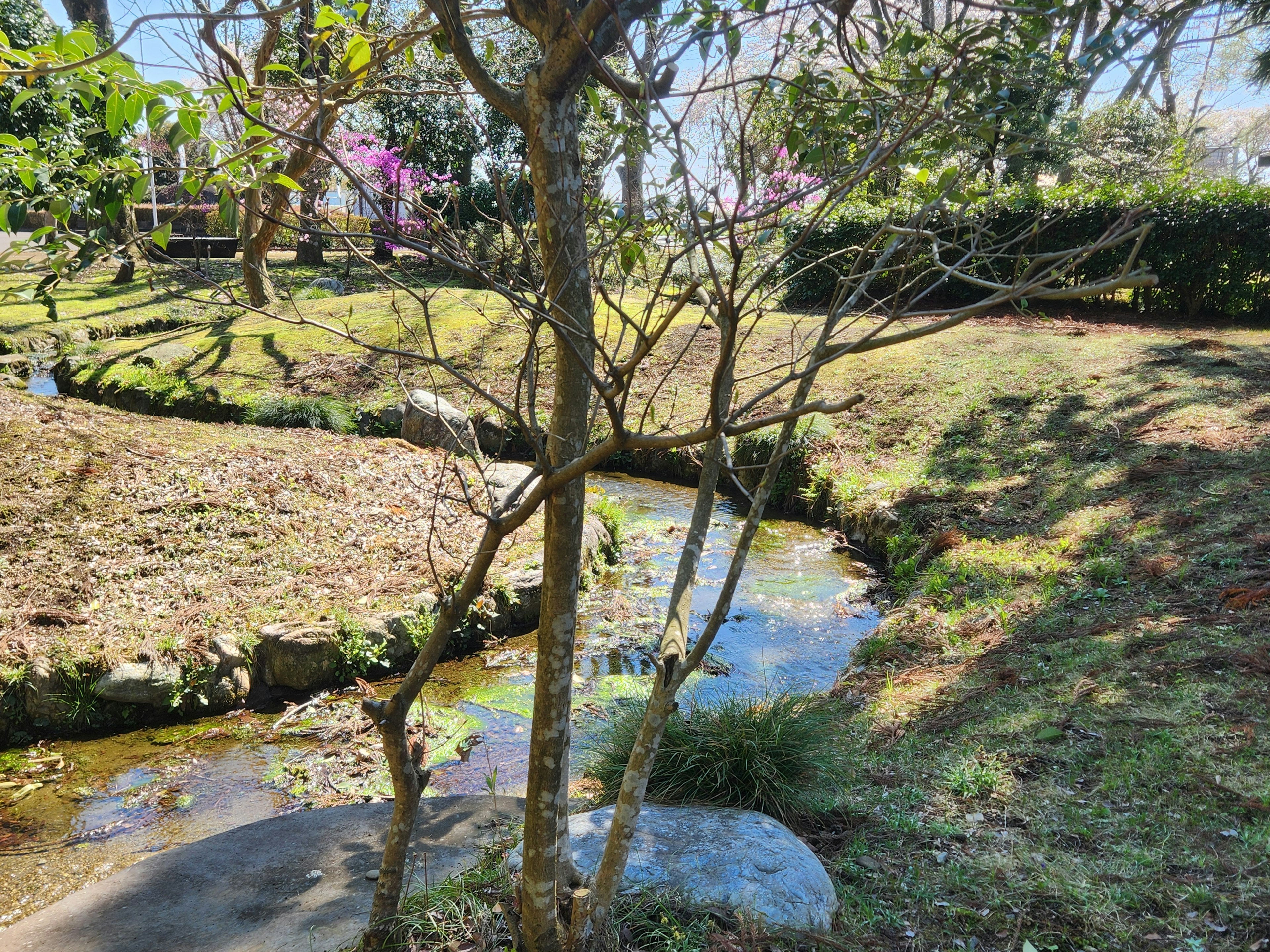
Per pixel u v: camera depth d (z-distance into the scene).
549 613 2.23
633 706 4.54
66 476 7.40
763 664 6.29
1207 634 4.99
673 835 3.33
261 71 2.14
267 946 2.82
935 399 10.63
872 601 7.44
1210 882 3.14
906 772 4.20
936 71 1.90
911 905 3.17
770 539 9.12
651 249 2.43
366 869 3.31
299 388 12.75
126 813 4.61
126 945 2.88
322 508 7.87
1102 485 7.80
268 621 6.09
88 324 15.80
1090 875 3.25
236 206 1.83
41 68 1.69
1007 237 2.07
